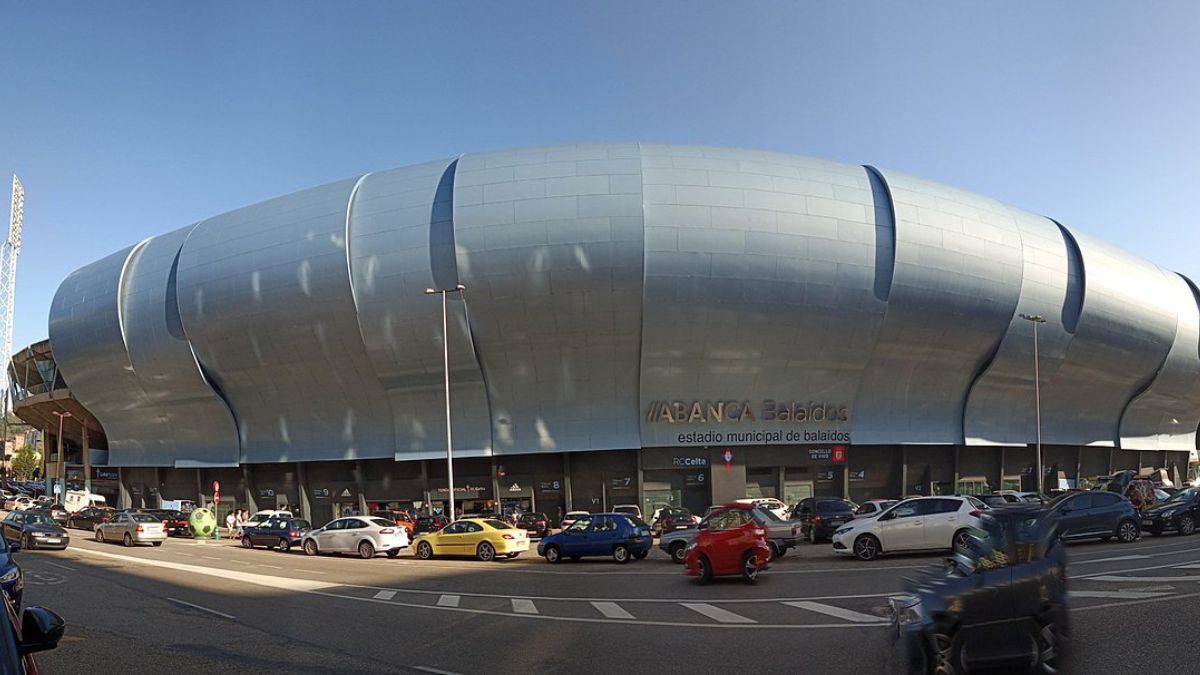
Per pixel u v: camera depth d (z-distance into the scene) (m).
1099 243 57.38
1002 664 7.88
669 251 43.22
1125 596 12.62
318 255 46.66
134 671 10.02
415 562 28.52
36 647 4.45
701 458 46.62
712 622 13.07
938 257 46.66
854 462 48.94
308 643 11.87
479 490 48.44
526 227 43.59
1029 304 50.31
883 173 48.59
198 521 47.81
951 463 51.59
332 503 52.16
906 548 22.00
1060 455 58.31
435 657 10.67
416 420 48.31
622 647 11.12
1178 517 26.38
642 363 45.34
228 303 49.47
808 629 11.90
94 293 58.47
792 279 44.47
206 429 55.59
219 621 14.27
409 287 45.12
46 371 76.75
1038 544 8.33
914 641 8.23
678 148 46.91
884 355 47.78
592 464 47.47
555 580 21.28
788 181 45.91
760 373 46.28
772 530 24.14
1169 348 60.41
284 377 50.78
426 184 47.12
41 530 34.12
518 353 45.72
